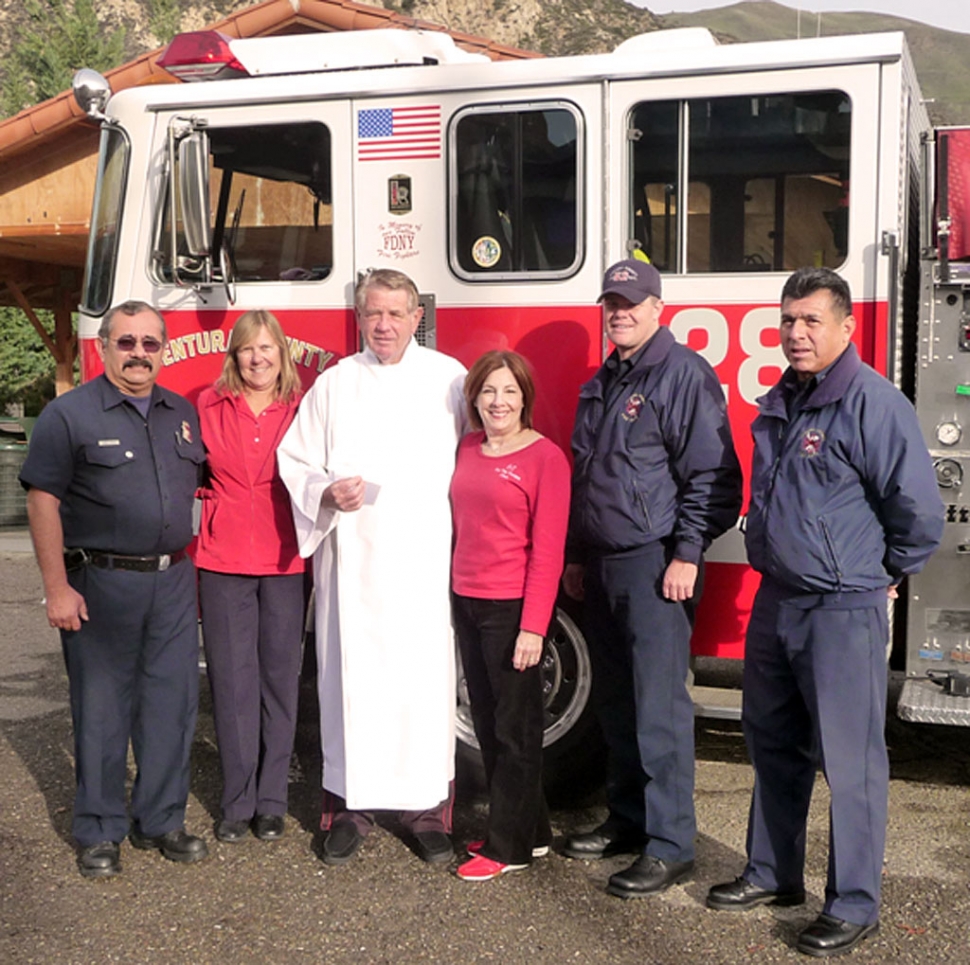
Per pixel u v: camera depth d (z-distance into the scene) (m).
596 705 4.16
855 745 3.47
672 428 3.83
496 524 3.96
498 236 4.72
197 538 4.85
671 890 3.90
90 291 5.26
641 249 4.60
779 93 4.40
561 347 4.67
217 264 5.03
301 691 5.80
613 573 3.94
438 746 4.16
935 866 4.07
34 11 32.59
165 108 5.04
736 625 4.60
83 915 3.74
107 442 3.98
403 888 3.94
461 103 4.71
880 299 4.34
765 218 4.46
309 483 4.08
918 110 5.05
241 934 3.61
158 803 4.22
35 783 4.93
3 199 11.70
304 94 4.88
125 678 4.14
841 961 3.41
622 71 4.52
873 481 3.40
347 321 4.90
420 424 4.15
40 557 3.98
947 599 4.45
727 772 5.09
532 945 3.53
